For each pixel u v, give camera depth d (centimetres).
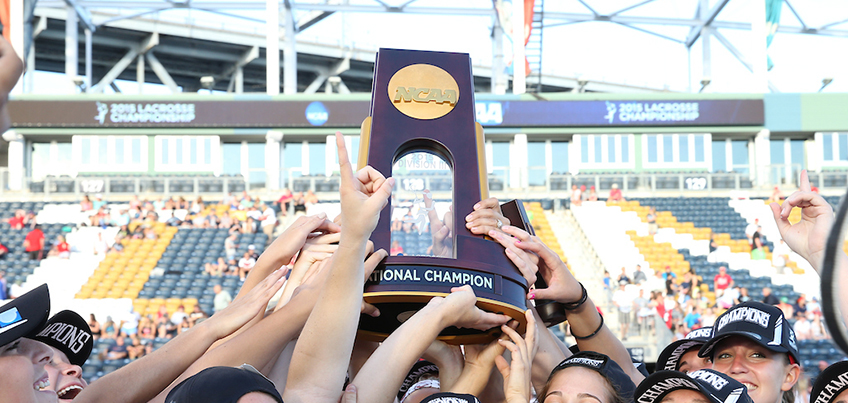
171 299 1472
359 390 155
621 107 2088
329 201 1950
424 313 163
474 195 181
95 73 2962
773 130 2102
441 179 186
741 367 214
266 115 2056
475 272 171
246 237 1711
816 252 199
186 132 2078
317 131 2075
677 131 2108
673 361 271
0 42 125
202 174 2075
